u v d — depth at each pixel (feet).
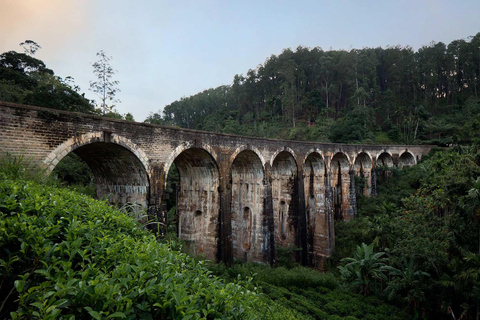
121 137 40.96
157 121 146.10
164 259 12.36
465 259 42.98
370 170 105.29
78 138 36.52
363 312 49.88
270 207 66.74
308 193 88.94
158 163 45.88
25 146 31.96
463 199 45.03
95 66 96.17
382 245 65.67
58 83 88.22
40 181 26.86
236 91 246.88
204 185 59.00
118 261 11.73
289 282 55.88
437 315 49.06
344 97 213.05
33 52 111.75
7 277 10.37
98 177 50.42
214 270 50.34
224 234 56.39
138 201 46.11
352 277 59.62
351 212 93.71
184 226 61.62
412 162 124.36
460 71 214.69
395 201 98.89
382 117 192.24
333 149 87.51
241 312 11.35
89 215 16.62
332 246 85.10
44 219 13.32
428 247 45.47
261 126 171.01
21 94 79.20
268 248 65.67
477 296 41.22
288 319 36.24
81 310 8.42
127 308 8.48
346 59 202.39
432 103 201.46
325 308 49.06
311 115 189.06
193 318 9.22
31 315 8.13
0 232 10.87
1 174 22.22
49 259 10.70
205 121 217.36
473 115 162.20
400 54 216.95
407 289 54.29
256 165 67.10
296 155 74.84
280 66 221.66
